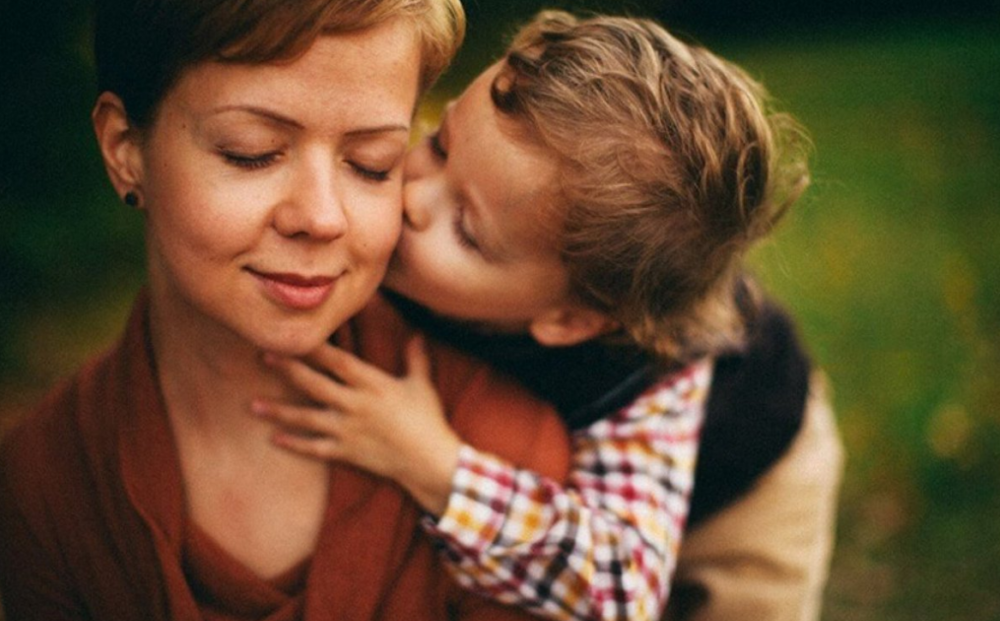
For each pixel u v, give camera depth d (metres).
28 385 3.67
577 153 1.47
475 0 1.71
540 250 1.51
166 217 1.21
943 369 4.33
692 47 1.68
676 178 1.54
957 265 5.56
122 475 1.37
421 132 1.73
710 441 1.80
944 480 3.62
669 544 1.54
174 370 1.39
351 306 1.27
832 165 7.72
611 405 1.64
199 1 1.09
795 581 1.96
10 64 3.87
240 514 1.40
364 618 1.40
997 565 3.28
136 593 1.40
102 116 1.28
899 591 3.19
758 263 2.29
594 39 1.57
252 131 1.13
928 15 15.70
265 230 1.17
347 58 1.12
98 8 1.25
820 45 13.96
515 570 1.43
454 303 1.56
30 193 4.10
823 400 2.13
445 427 1.43
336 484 1.39
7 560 1.48
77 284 4.34
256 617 1.37
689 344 1.74
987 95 10.08
